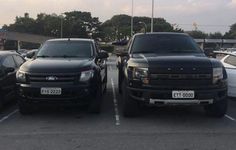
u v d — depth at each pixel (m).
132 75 8.90
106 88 14.25
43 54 10.82
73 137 7.70
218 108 9.27
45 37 99.88
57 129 8.36
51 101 9.21
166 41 10.29
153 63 8.70
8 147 7.02
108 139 7.54
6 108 10.84
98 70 9.95
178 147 7.00
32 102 9.27
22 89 9.32
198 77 8.60
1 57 10.74
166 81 8.61
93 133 8.01
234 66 11.56
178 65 8.61
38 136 7.79
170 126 8.60
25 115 9.84
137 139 7.54
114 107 10.85
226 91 9.01
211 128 8.44
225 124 8.83
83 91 9.27
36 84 9.22
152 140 7.46
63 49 10.99
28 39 96.94
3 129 8.38
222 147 7.01
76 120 9.23
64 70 9.27
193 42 10.41
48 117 9.59
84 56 10.78
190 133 8.00
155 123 8.88
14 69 11.27
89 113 9.94
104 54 11.13
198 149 6.89
